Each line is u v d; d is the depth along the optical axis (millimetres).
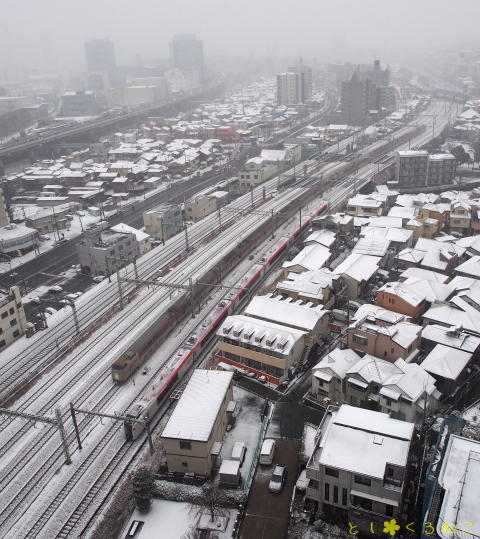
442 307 73000
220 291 89750
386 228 103500
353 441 45031
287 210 127875
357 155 188375
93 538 45344
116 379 65688
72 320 82375
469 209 114250
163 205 140375
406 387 55781
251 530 45875
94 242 100812
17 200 157125
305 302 78000
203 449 50469
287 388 64438
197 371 60375
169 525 46781
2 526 47625
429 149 196875
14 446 56969
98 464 54031
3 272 105062
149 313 81812
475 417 56656
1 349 75750
